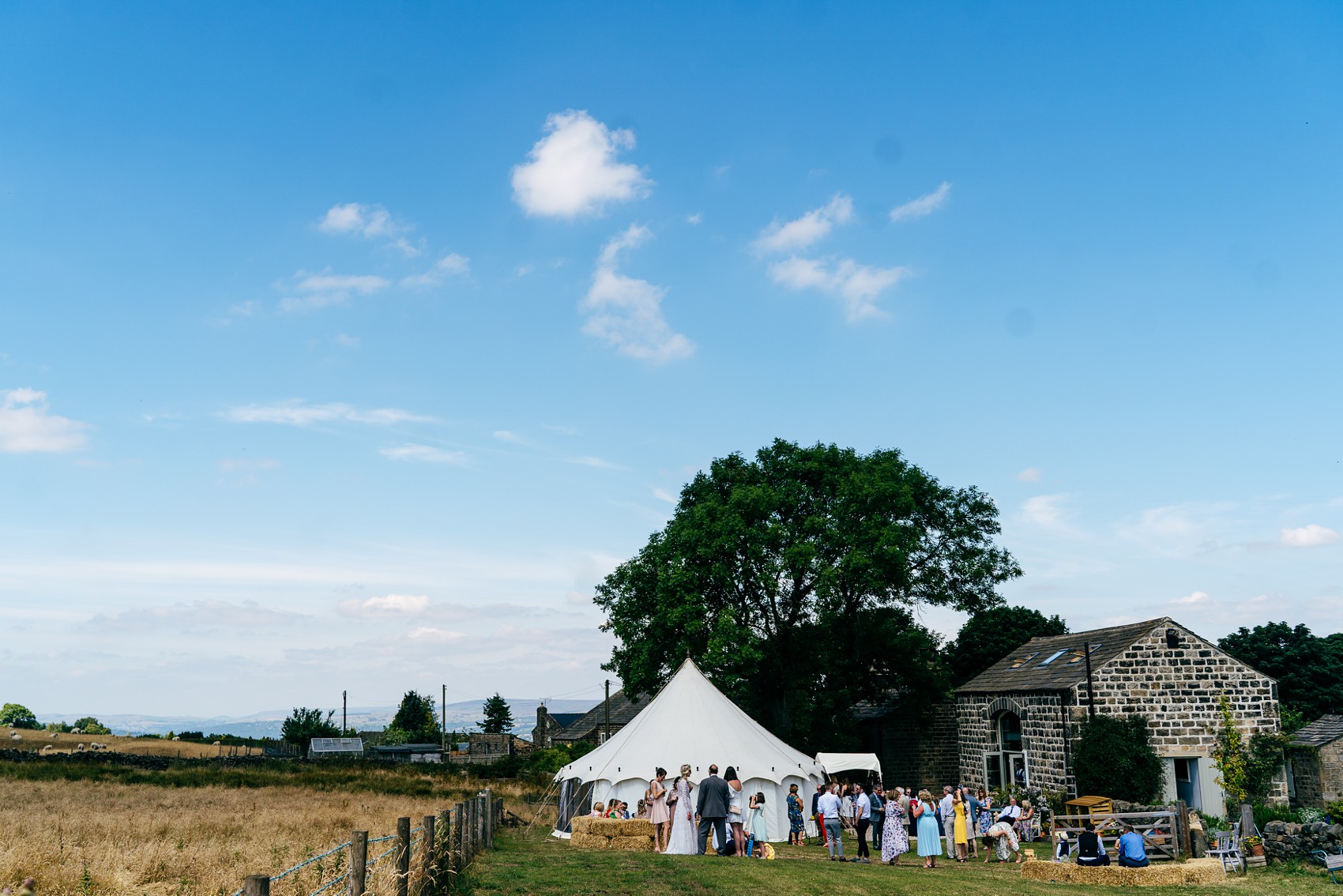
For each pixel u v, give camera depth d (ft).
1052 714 102.63
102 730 315.37
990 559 144.87
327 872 44.45
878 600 139.54
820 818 72.59
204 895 41.32
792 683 133.59
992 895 53.47
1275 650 178.50
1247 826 82.74
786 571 128.36
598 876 51.13
